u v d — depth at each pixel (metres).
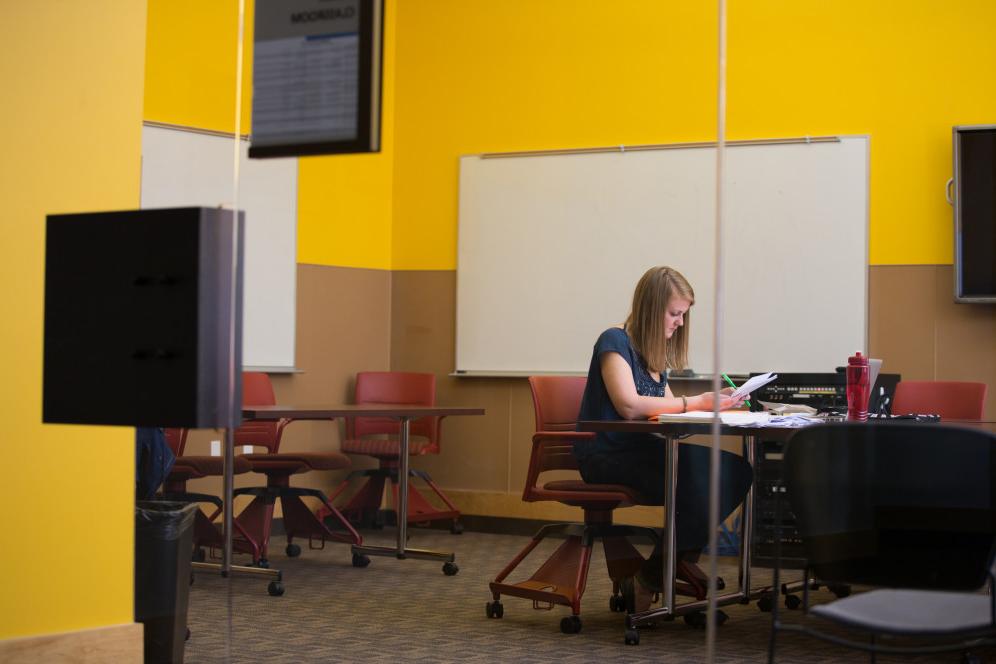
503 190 6.32
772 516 2.82
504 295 6.30
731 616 2.86
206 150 2.58
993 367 5.36
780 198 5.70
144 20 2.83
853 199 5.57
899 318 5.50
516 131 6.31
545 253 6.21
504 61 6.34
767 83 5.75
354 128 1.99
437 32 6.50
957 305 5.42
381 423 5.83
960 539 1.87
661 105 5.98
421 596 4.05
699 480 3.09
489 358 6.31
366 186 6.28
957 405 3.92
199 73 4.04
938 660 1.96
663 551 3.28
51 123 2.65
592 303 6.11
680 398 3.36
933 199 5.47
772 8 5.75
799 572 2.04
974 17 5.44
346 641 3.28
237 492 4.55
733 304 5.72
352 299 6.17
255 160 2.09
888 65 5.55
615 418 3.47
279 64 2.06
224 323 2.04
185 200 2.60
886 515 1.92
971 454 1.84
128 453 2.75
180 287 2.02
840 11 5.63
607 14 6.12
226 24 2.45
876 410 3.54
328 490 5.63
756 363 5.66
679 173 5.91
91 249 2.12
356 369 6.21
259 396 5.09
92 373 2.11
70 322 2.14
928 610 1.89
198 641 2.77
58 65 2.66
